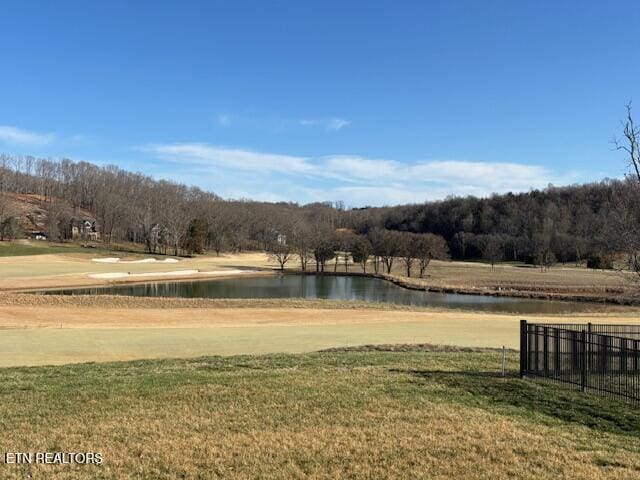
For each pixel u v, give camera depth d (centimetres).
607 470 760
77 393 1143
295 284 8050
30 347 2072
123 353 1970
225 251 15250
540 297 6241
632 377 1263
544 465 773
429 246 9606
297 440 866
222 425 941
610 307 5288
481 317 3556
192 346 2139
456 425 952
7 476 715
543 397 1161
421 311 4091
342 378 1316
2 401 1076
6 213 13625
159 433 892
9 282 6588
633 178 2159
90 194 17525
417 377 1341
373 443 855
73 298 4175
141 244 14888
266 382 1261
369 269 11044
